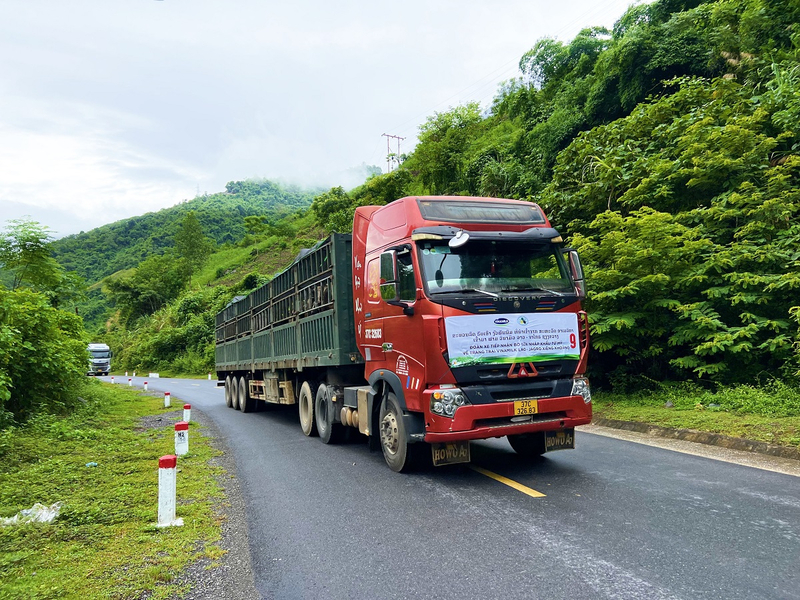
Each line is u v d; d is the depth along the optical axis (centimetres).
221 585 373
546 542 420
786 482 543
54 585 375
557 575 361
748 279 934
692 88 1466
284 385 1213
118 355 6525
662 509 481
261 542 459
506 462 704
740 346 906
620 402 1065
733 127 1084
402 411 657
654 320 1080
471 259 626
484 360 586
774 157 1147
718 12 1897
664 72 2269
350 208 5675
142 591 365
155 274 8231
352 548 434
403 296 636
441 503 541
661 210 1209
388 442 696
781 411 802
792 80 1218
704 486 544
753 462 630
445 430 571
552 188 1541
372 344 741
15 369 1095
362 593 352
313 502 574
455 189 3997
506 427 588
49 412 1219
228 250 10988
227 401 1856
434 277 604
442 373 578
